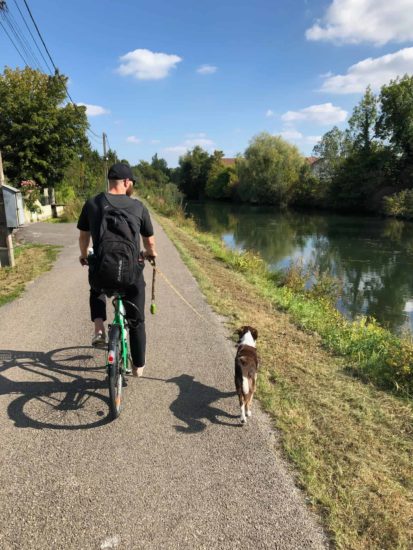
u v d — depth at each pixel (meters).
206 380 4.13
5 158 22.17
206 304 6.84
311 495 2.62
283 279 11.65
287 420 3.44
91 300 3.62
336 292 11.74
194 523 2.39
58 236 14.70
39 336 5.07
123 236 3.18
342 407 3.75
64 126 23.08
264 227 34.47
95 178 38.50
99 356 4.54
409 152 47.66
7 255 8.85
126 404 3.62
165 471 2.80
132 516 2.42
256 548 2.24
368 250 23.25
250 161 60.94
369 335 6.15
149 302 6.82
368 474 2.84
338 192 50.91
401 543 2.28
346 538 2.30
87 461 2.87
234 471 2.82
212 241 17.44
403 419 3.64
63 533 2.30
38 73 23.17
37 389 3.81
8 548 2.19
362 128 52.69
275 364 4.60
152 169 103.19
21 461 2.85
